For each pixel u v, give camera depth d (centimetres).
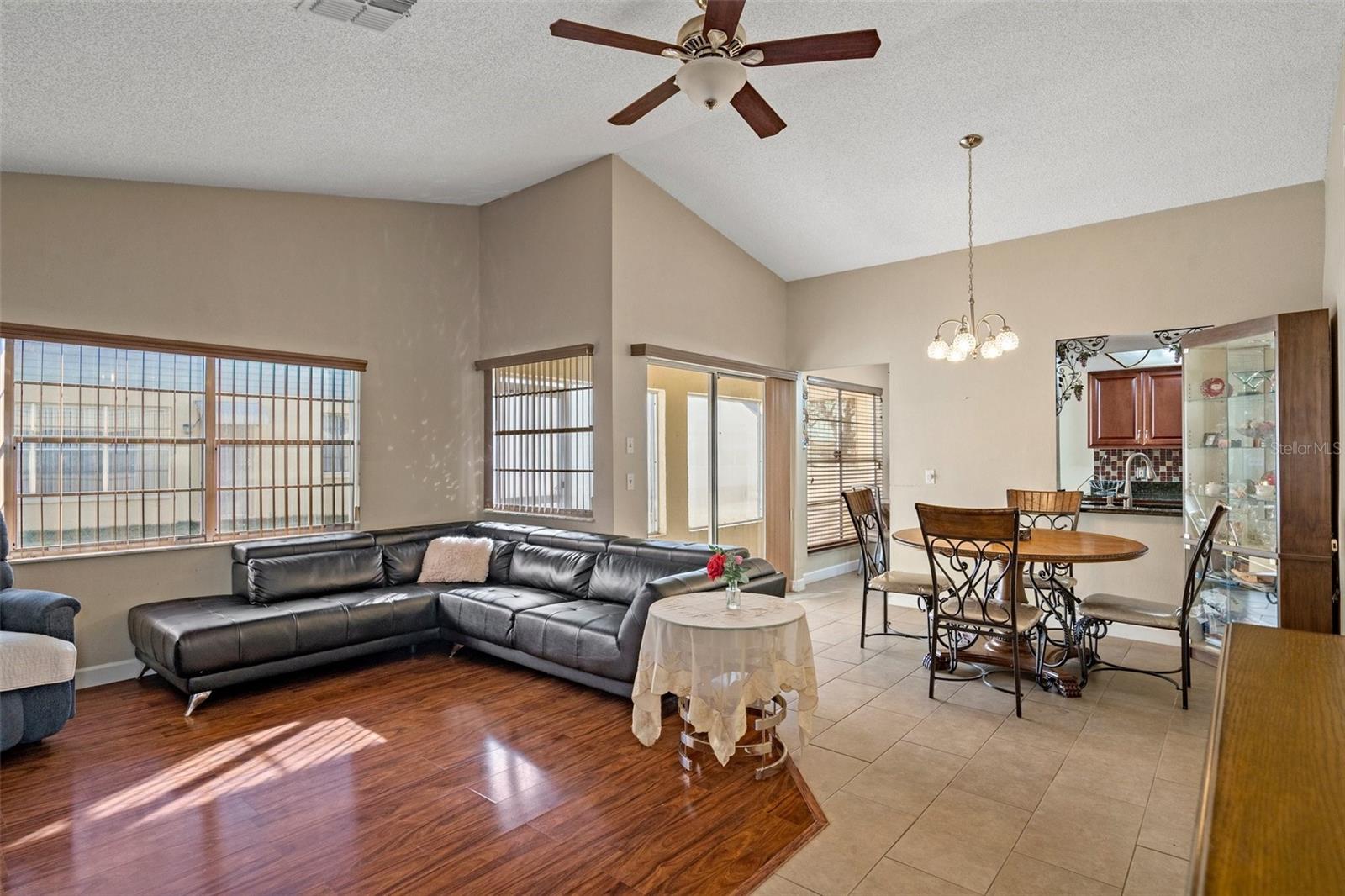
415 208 557
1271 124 392
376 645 437
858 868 230
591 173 502
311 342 501
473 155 460
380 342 537
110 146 371
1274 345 401
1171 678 412
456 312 579
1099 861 233
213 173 432
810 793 278
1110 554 361
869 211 534
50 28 260
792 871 229
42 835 248
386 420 539
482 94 363
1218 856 60
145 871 228
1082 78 373
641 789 282
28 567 389
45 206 398
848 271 639
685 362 546
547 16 295
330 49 299
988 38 350
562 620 394
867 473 809
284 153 413
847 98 409
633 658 356
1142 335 497
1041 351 534
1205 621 466
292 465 493
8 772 297
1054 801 272
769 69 378
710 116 434
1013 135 427
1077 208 496
